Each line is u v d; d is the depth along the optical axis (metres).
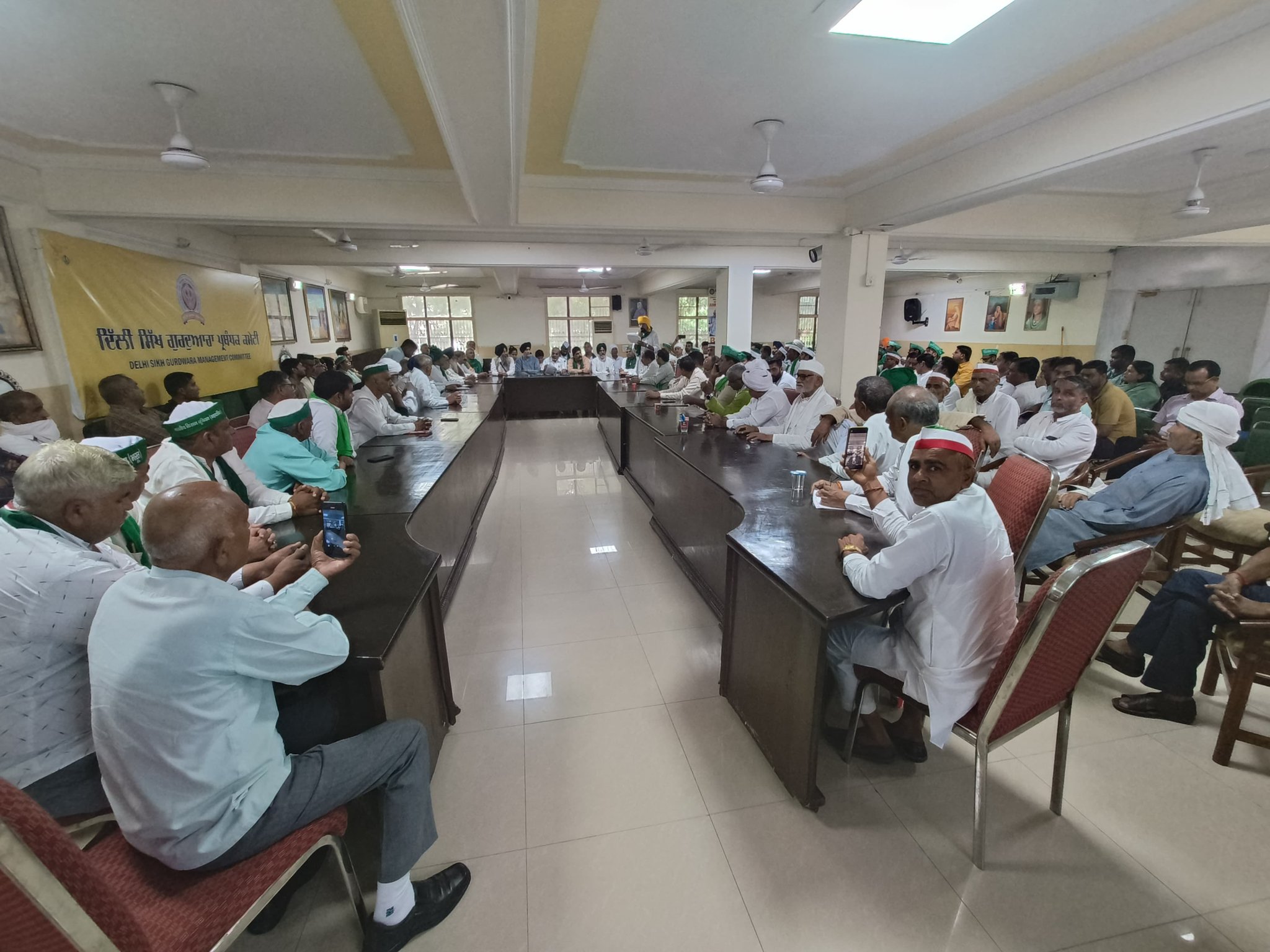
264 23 2.35
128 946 0.78
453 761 1.85
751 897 1.40
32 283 3.84
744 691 1.96
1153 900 1.37
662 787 1.74
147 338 4.85
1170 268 7.99
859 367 5.71
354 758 1.19
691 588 3.08
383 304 14.00
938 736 1.45
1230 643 1.75
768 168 3.68
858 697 1.72
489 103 2.50
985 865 1.46
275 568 1.48
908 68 2.87
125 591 0.98
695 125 3.65
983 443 3.00
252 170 4.38
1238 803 1.65
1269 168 4.56
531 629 2.67
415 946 1.29
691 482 3.07
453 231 5.55
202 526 0.97
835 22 2.42
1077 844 1.52
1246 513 2.61
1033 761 1.82
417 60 2.10
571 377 9.38
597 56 2.72
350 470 2.91
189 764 0.95
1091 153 3.12
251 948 1.30
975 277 11.78
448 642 2.57
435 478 2.75
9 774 1.07
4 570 1.04
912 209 4.55
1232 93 2.53
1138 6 2.35
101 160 4.03
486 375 10.78
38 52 2.51
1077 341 9.56
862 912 1.36
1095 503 2.54
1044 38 2.59
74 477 1.14
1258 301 7.00
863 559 1.54
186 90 2.96
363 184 4.62
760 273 11.27
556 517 4.27
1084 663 1.50
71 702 1.12
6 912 0.64
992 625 1.44
